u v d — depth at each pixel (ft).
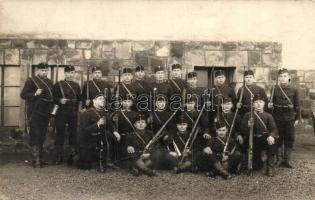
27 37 31.01
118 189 21.65
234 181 23.25
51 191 21.16
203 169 25.09
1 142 30.76
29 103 26.91
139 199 20.16
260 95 26.91
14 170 25.14
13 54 30.76
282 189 21.89
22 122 30.94
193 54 31.45
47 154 29.55
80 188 21.72
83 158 25.39
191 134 25.27
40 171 25.00
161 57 31.30
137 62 31.19
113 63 31.09
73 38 31.22
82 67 30.96
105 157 25.23
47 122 26.63
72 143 27.09
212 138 24.76
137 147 24.81
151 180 23.27
